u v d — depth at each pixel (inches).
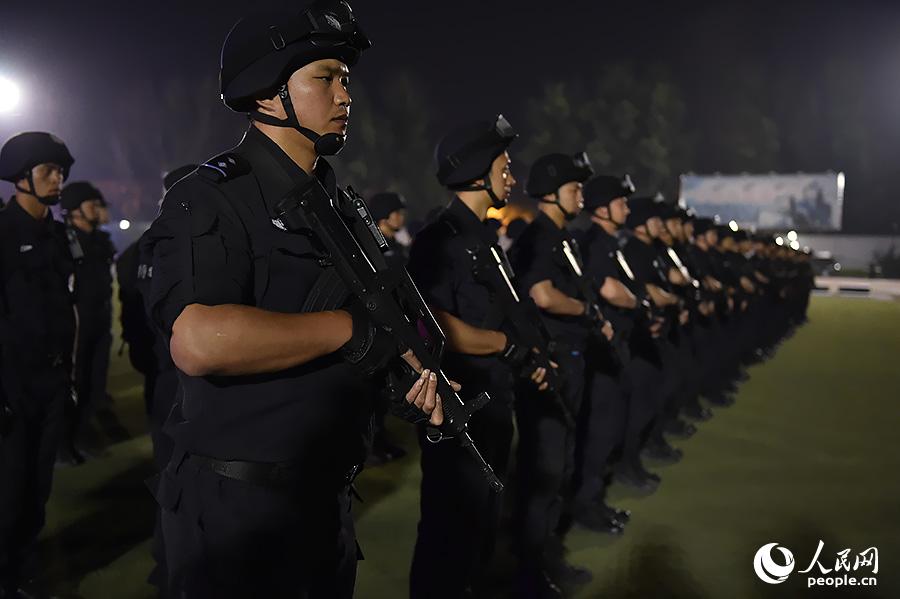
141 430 249.6
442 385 74.7
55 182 141.9
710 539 171.3
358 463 73.5
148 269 136.9
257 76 65.1
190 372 61.2
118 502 185.3
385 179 1738.4
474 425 115.4
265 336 60.8
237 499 66.6
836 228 1462.8
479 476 115.8
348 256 66.1
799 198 1475.1
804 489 207.0
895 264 1314.0
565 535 172.1
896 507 193.3
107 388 313.3
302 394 67.2
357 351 66.2
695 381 286.0
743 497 199.8
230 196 63.7
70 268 146.7
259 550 67.2
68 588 140.9
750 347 414.0
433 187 1747.0
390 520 178.1
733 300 349.4
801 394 336.8
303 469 68.3
